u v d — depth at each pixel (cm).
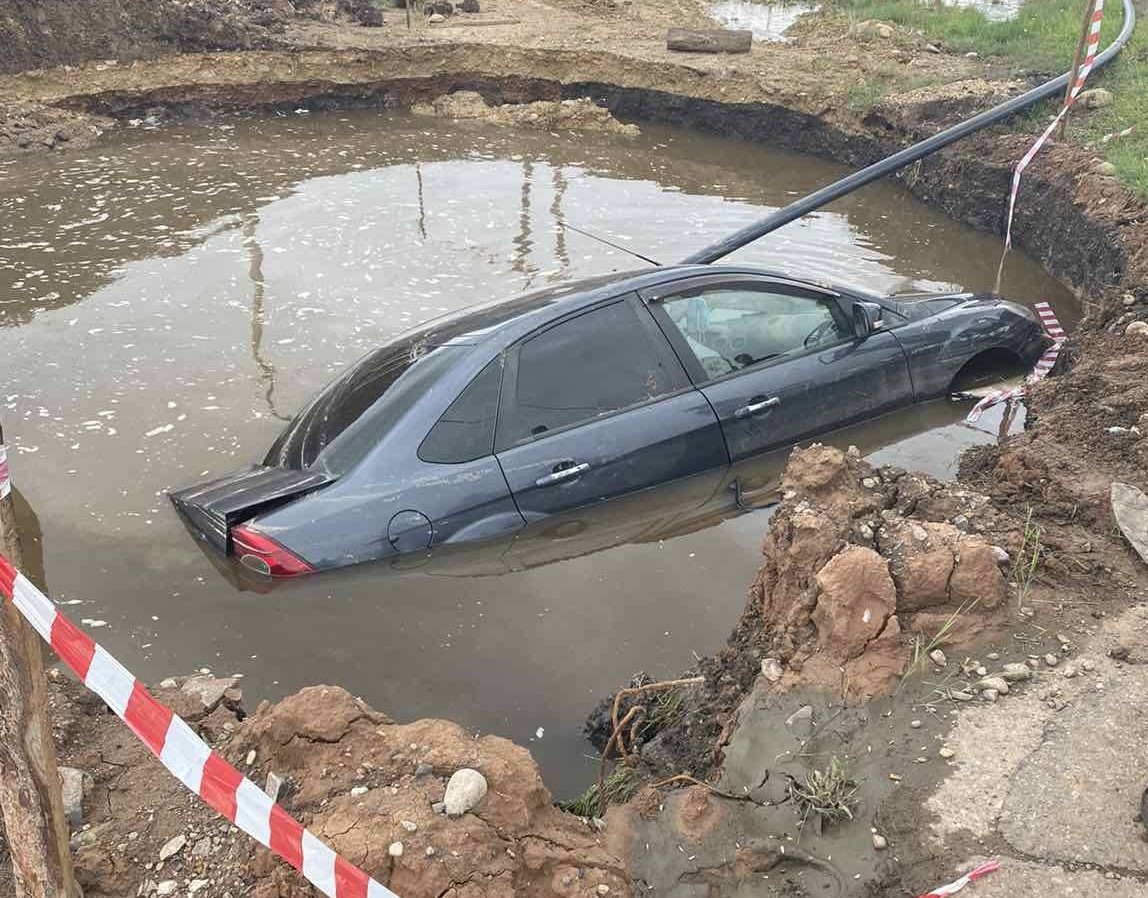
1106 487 539
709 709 438
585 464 554
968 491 516
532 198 1256
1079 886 325
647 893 353
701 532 558
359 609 496
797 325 639
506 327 563
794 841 359
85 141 1505
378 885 278
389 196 1254
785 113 1538
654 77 1664
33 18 1598
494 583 516
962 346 690
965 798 360
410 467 529
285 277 989
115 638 484
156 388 755
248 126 1622
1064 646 423
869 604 428
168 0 1683
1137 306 775
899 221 1209
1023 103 1000
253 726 377
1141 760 368
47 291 950
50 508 594
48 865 294
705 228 1152
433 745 361
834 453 504
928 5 2012
